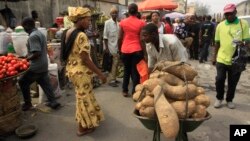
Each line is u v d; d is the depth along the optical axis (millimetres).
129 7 5141
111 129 4156
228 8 4410
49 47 5805
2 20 8328
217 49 4828
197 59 11039
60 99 5520
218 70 4715
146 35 3164
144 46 4895
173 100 2529
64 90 6035
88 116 3838
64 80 6145
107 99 5512
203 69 8781
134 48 5031
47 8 13344
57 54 5938
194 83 2766
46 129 4199
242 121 4387
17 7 11000
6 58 4016
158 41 3217
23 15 11383
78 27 3635
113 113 4781
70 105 5168
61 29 6938
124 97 5633
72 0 15672
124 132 4055
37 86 5645
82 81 3721
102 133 4031
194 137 3859
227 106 4984
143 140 3812
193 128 2531
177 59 3250
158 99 2367
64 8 14852
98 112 3980
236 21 4480
